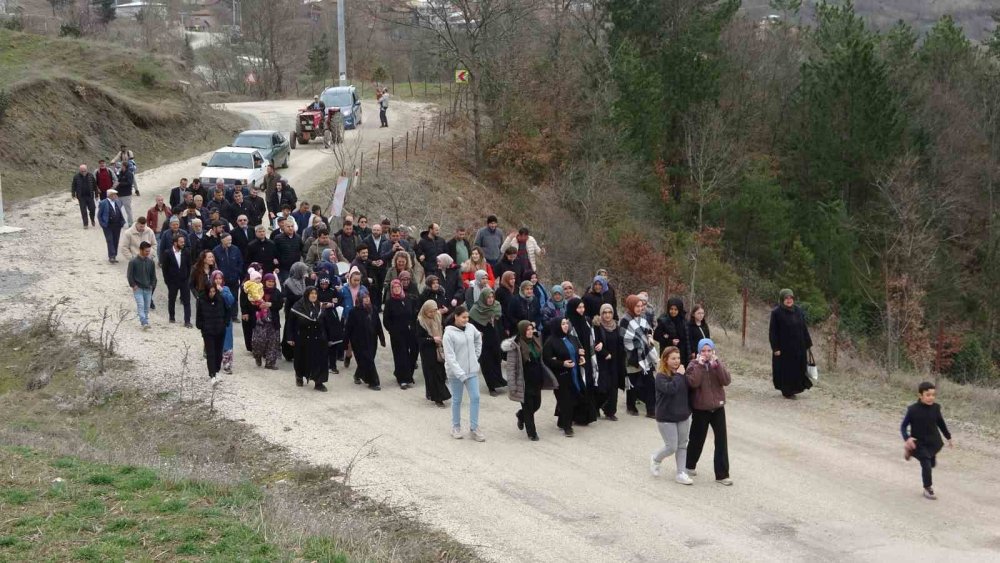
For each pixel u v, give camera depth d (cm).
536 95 4388
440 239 1969
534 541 1030
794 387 1616
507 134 4134
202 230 1977
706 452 1344
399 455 1304
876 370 1900
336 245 1889
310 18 10156
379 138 4369
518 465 1270
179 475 1111
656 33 5066
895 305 3041
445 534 1048
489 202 3775
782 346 1612
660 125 4394
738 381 1758
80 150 3606
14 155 3291
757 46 5653
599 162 3844
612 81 4388
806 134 4819
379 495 1162
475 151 4072
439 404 1527
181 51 8731
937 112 5141
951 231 4703
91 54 4650
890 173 4166
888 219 4069
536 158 4084
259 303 1691
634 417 1509
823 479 1234
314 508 1116
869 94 4453
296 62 8706
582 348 1430
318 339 1580
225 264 1862
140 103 4172
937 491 1192
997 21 6412
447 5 4200
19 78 3644
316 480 1214
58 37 5016
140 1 12825
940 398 1652
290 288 1698
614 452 1330
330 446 1338
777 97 5459
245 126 4759
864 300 3928
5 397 1552
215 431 1399
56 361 1695
